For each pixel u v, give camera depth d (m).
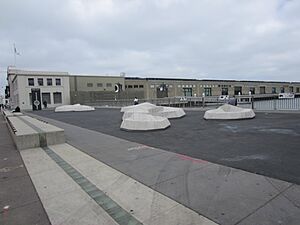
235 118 14.45
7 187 4.59
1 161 6.57
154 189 4.21
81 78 64.69
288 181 4.29
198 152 6.75
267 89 84.12
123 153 6.96
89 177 4.99
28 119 14.98
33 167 5.89
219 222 3.05
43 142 8.41
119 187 4.39
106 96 62.16
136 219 3.25
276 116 15.62
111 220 3.26
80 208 3.64
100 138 9.73
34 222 3.28
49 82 56.88
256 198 3.65
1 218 3.41
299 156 5.95
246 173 4.80
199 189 4.10
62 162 6.25
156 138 9.27
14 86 63.41
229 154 6.39
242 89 82.00
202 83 76.44
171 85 71.50
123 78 70.25
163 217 3.26
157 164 5.71
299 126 10.92
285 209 3.29
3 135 12.22
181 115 17.27
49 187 4.53
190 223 3.07
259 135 9.05
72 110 33.03
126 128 11.69
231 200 3.63
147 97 69.12
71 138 9.92
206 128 11.49
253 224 2.96
